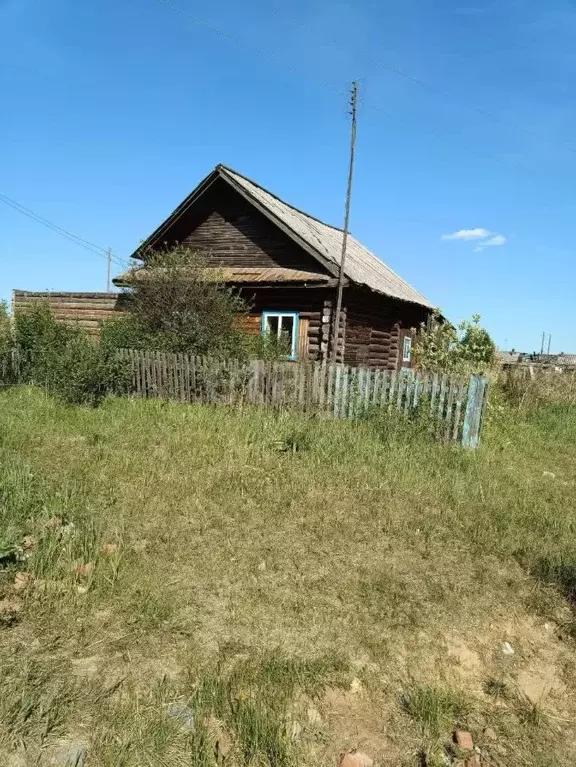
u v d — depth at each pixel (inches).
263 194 644.7
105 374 393.7
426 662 119.3
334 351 525.0
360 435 298.7
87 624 117.7
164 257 509.4
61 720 91.4
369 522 186.4
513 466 284.7
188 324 463.5
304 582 143.8
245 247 621.3
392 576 150.7
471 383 304.8
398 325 705.0
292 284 539.2
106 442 268.7
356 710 104.0
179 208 624.4
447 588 148.3
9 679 99.1
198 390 405.1
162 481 210.4
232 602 131.9
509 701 112.0
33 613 119.3
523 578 158.7
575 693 117.0
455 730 102.4
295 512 189.5
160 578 139.3
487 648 127.1
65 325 490.6
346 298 555.5
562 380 554.3
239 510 187.8
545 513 209.8
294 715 100.3
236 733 93.8
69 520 166.6
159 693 100.0
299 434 284.2
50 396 391.9
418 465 256.5
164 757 87.7
